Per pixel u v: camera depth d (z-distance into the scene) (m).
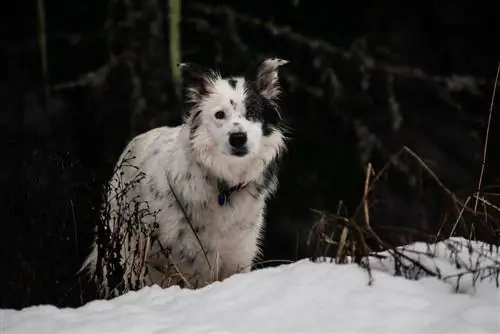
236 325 4.36
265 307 4.57
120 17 17.23
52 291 7.42
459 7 17.06
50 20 17.69
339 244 5.24
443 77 15.81
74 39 15.82
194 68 7.89
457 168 16.52
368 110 16.69
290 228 16.91
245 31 17.59
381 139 16.66
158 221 7.66
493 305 4.30
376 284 4.69
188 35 17.39
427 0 17.23
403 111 16.97
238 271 7.97
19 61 17.12
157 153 8.13
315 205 16.98
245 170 7.73
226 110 7.62
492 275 4.79
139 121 14.68
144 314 4.79
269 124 7.91
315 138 16.98
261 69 7.98
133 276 7.06
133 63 14.83
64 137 15.62
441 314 4.29
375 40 17.39
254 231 8.05
